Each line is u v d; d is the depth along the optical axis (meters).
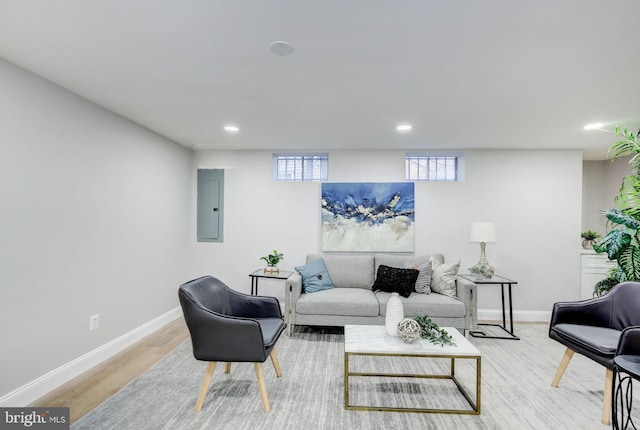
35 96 2.20
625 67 2.00
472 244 4.19
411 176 4.43
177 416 2.03
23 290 2.13
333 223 4.28
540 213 4.14
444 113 2.87
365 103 2.65
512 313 3.72
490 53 1.85
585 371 2.71
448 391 2.38
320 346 3.22
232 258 4.41
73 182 2.52
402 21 1.56
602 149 4.13
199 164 4.46
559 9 1.46
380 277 3.70
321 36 1.70
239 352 2.09
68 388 2.36
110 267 2.94
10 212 2.05
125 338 3.13
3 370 2.01
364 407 2.13
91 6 1.46
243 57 1.93
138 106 2.79
